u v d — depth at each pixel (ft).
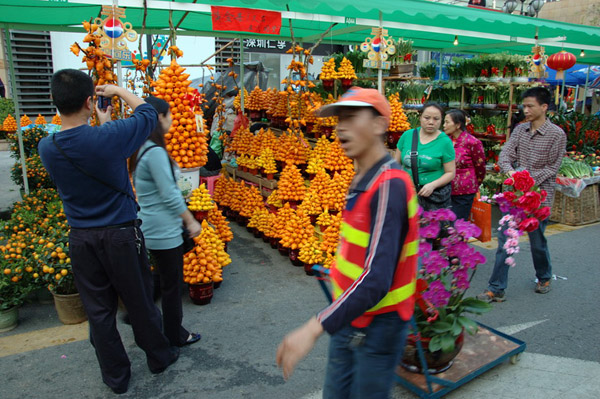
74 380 9.98
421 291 8.71
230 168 23.54
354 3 16.83
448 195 13.42
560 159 13.74
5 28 19.33
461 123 14.61
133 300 9.29
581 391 9.53
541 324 12.39
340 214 15.70
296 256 16.60
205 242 13.74
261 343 11.50
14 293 12.00
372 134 5.82
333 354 6.74
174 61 13.39
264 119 27.73
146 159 9.49
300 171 19.57
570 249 18.51
